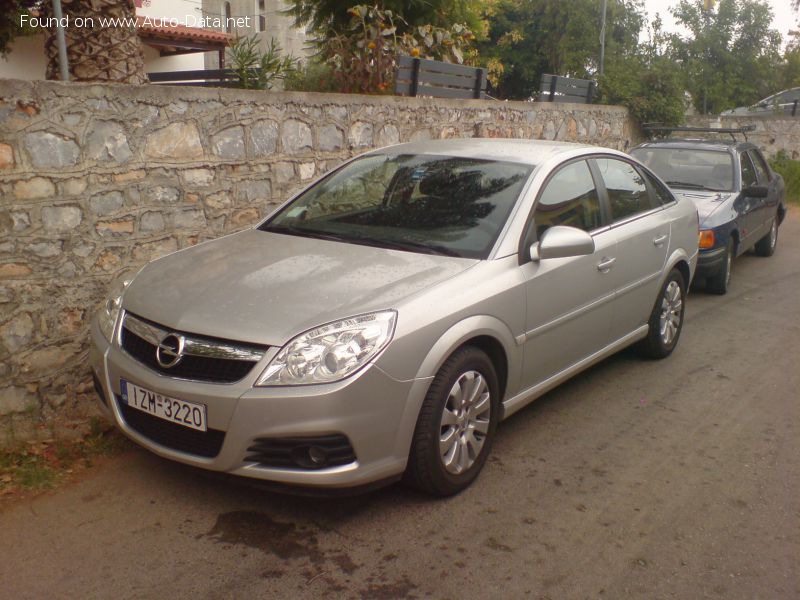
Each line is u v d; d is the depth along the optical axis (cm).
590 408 513
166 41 1466
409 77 867
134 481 389
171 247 539
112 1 629
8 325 442
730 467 436
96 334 390
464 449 384
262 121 599
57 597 300
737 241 870
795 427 496
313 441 324
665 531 365
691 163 930
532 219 433
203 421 332
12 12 938
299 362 324
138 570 318
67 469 399
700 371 595
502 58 2611
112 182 492
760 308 800
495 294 388
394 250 412
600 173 520
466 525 361
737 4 2606
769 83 2670
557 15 2342
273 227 468
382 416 336
